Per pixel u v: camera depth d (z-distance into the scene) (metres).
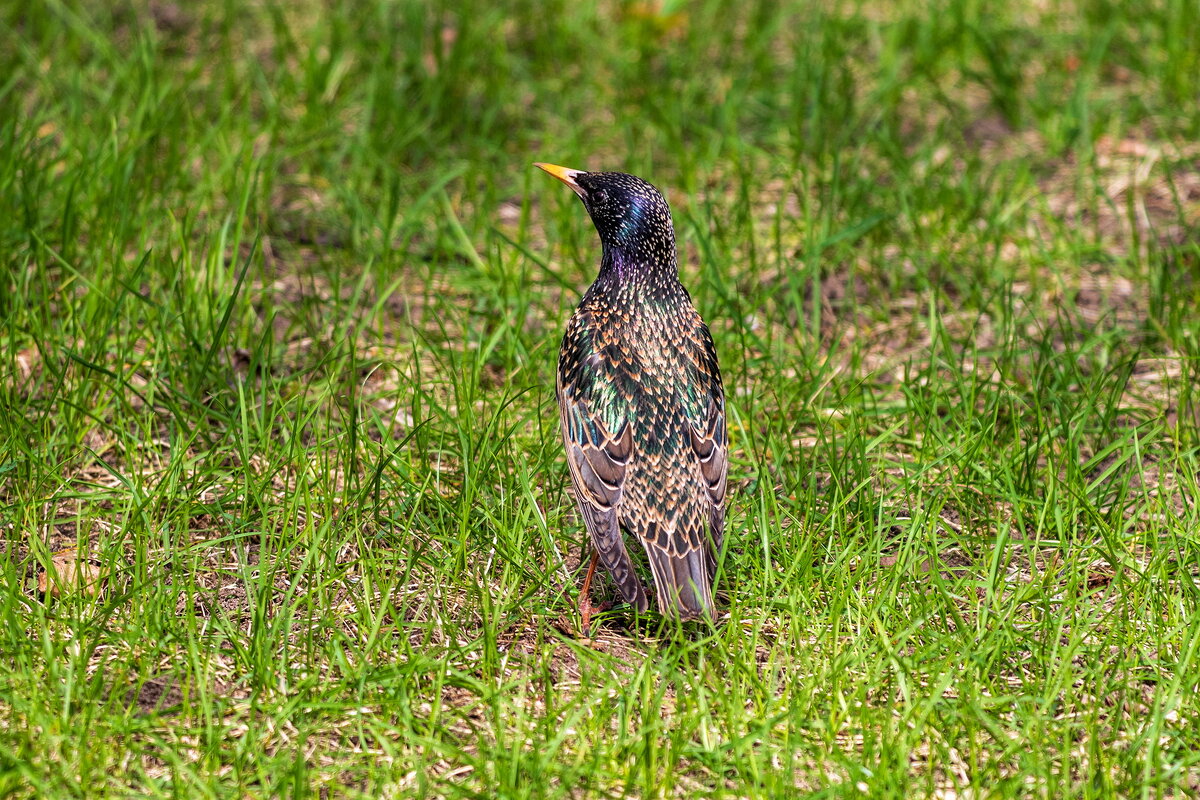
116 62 16.62
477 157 15.59
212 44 18.92
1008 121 17.36
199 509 9.64
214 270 12.30
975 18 19.25
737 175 15.69
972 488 10.06
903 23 18.77
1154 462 10.62
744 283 13.59
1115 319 12.55
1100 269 13.98
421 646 8.34
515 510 9.58
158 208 13.61
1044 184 15.76
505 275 12.49
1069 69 18.34
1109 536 9.20
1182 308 12.63
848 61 18.72
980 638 8.30
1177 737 7.59
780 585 8.93
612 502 8.62
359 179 14.99
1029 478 9.98
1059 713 7.97
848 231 13.19
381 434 10.41
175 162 14.34
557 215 13.97
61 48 17.91
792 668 8.23
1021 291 13.52
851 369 11.68
